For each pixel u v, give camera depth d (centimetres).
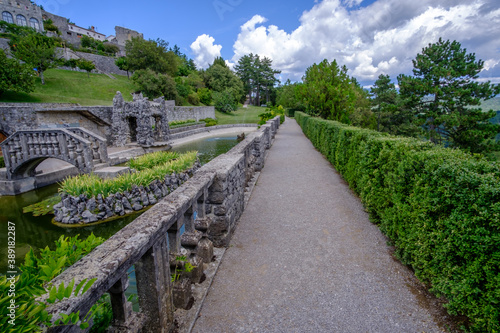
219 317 264
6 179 1125
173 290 262
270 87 8100
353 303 280
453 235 234
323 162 1043
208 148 2270
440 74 2095
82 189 816
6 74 2375
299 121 3031
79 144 1095
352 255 376
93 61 5184
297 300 287
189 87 5419
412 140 420
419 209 293
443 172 256
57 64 3875
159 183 979
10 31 4216
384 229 417
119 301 170
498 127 1852
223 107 5625
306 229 463
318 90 2008
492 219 198
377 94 4025
